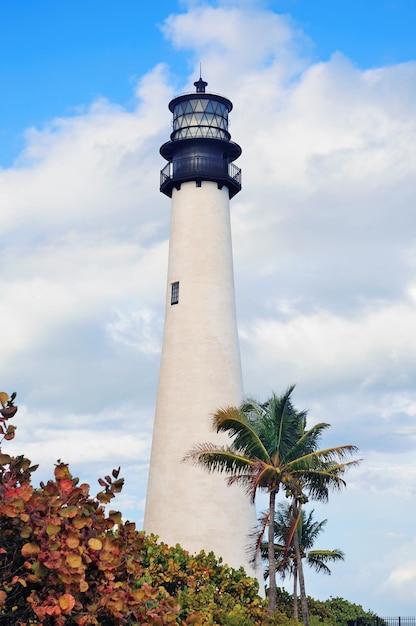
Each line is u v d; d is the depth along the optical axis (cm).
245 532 4541
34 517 1100
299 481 3850
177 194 4962
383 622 4634
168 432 4622
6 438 1165
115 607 1112
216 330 4709
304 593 4419
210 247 4825
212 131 4947
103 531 1207
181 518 4491
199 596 2897
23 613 1097
